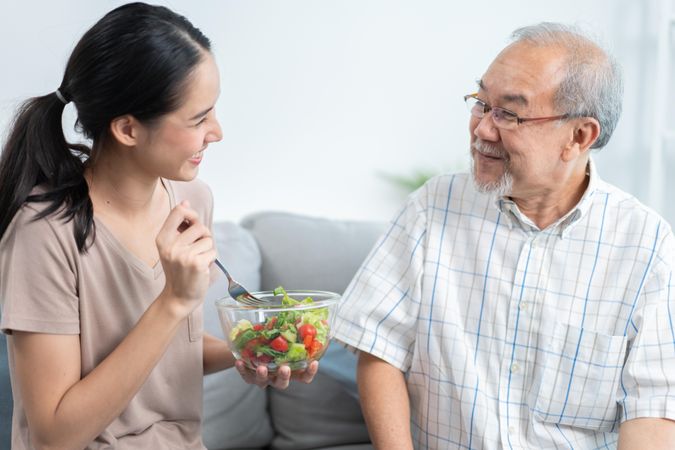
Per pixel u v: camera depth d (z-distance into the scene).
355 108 2.87
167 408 1.35
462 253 1.61
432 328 1.59
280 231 2.17
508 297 1.56
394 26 2.88
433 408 1.59
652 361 1.47
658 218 1.54
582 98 1.42
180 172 1.21
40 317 1.16
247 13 2.70
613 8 3.12
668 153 3.17
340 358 2.04
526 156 1.44
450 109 2.97
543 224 1.57
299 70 2.79
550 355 1.53
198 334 1.38
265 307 1.24
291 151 2.81
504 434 1.53
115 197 1.26
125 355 1.15
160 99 1.13
